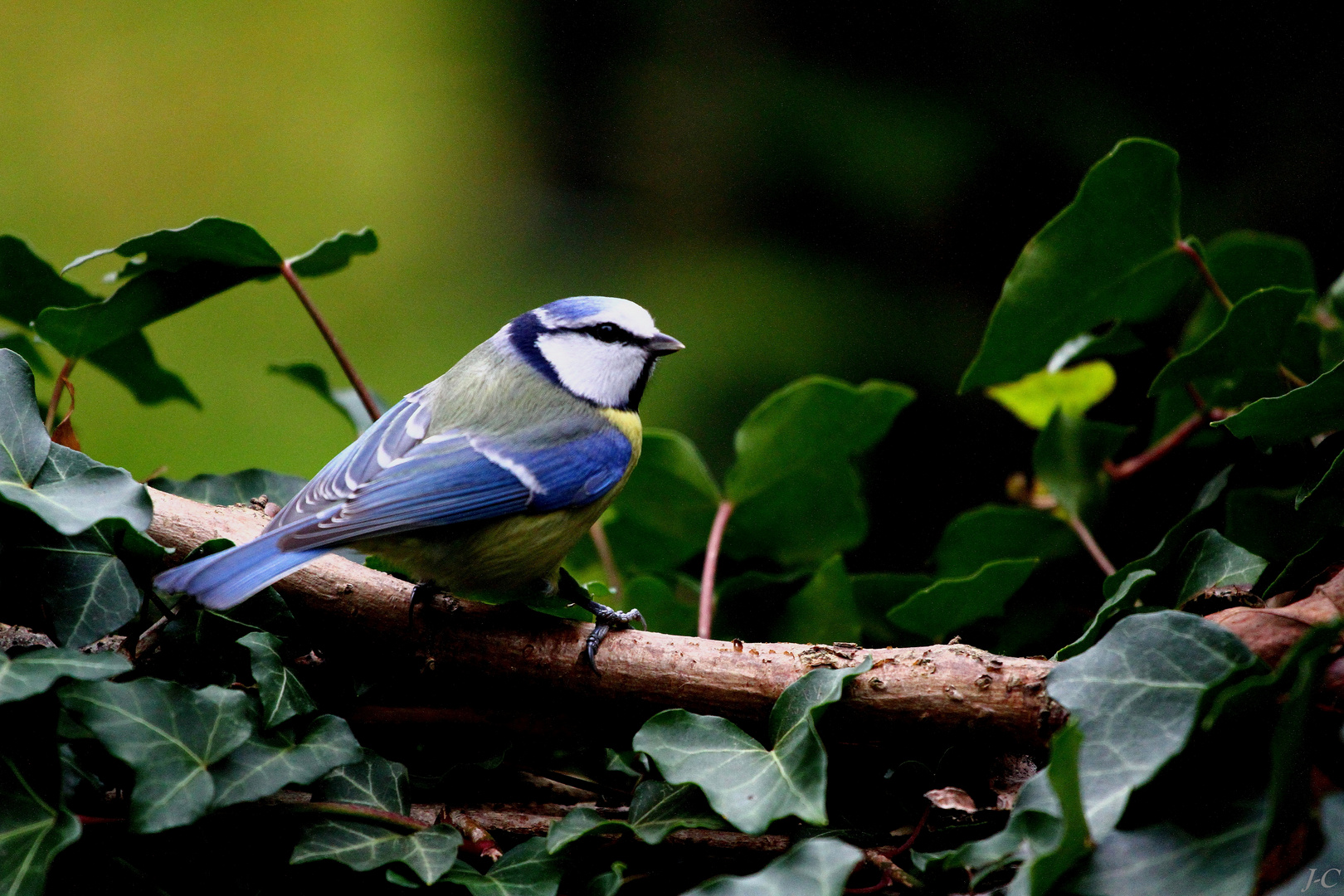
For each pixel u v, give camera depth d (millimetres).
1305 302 4242
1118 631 3078
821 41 15023
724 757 3312
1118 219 4641
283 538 3785
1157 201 4625
